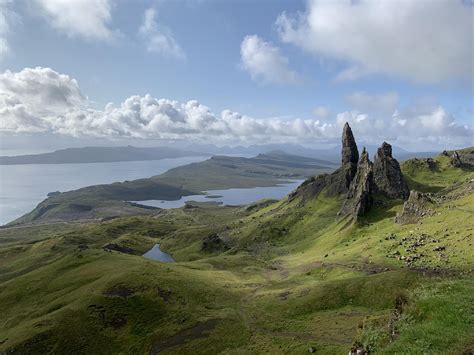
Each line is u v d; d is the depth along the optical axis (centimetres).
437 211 14625
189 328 10194
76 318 10931
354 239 17875
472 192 16538
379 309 9019
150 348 9419
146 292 12362
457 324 2867
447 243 11012
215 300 12194
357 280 10644
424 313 3347
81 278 14962
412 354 2725
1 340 10581
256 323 9981
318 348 7475
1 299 14662
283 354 7688
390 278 9944
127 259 17188
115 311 11319
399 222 16125
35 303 13662
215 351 8719
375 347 3509
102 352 9662
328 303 10138
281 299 11300
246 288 13812
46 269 17388
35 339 10031
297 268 15988
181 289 12775
